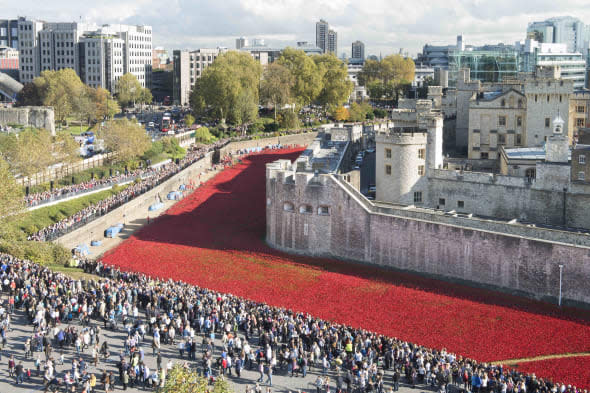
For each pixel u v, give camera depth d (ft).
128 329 276.00
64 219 476.54
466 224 364.38
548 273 331.57
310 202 421.59
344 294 349.61
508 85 601.21
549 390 233.14
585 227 388.37
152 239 466.29
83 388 225.15
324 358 250.57
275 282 370.53
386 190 449.06
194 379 205.05
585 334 293.23
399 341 275.80
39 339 262.47
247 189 638.53
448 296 343.46
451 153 606.96
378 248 395.75
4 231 396.37
